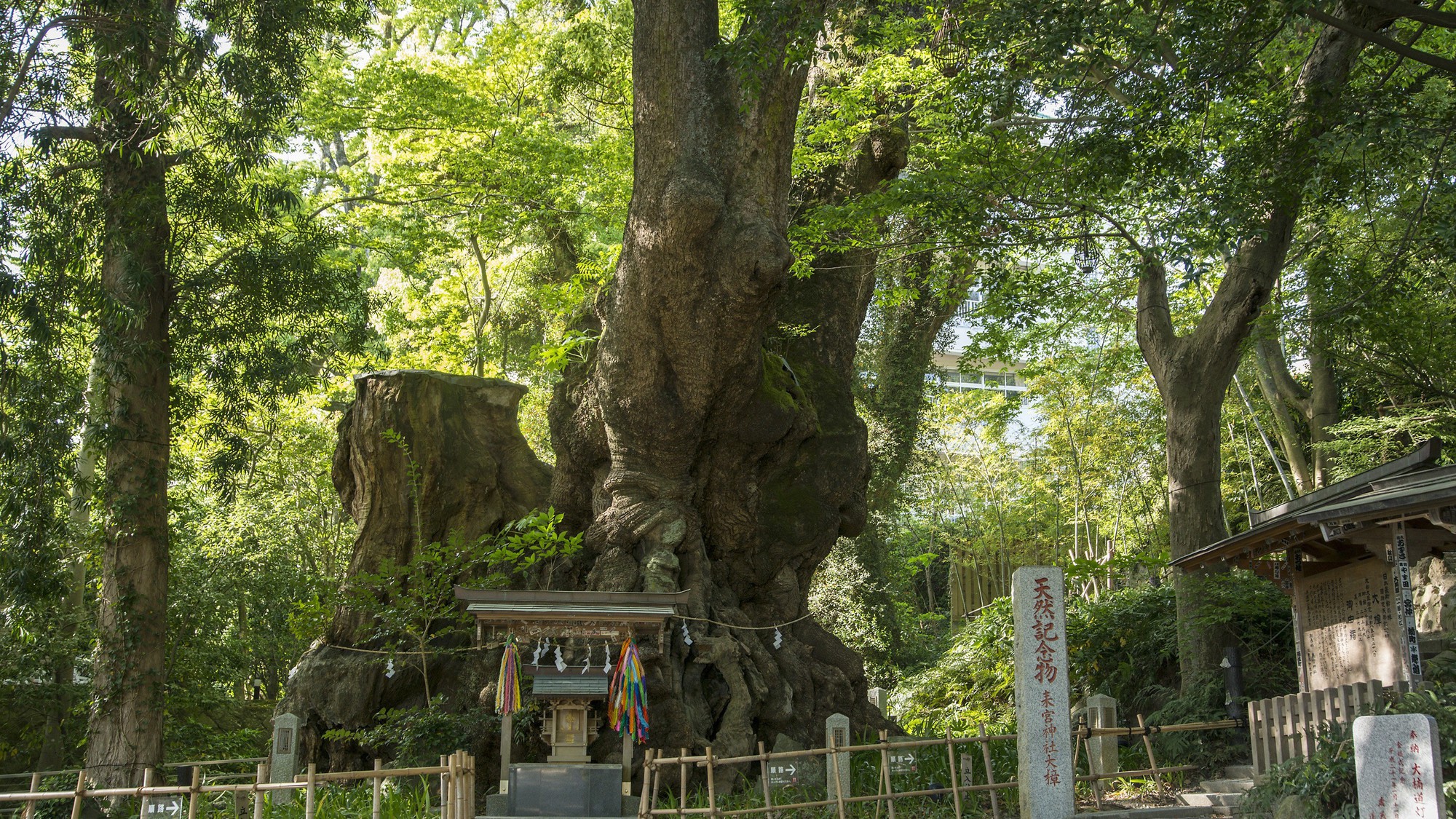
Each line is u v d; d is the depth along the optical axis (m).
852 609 21.95
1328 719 8.97
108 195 12.59
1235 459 25.03
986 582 35.56
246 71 12.66
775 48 10.52
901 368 23.42
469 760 9.50
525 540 12.64
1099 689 16.03
